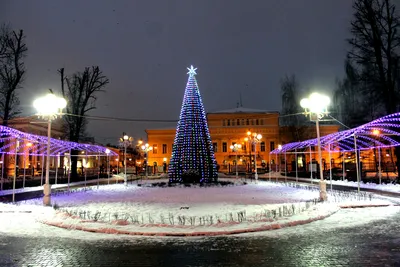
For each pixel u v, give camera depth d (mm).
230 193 21469
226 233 9609
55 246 8555
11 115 33469
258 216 11906
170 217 11984
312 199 17266
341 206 14281
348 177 33406
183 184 28047
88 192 23766
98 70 40688
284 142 54125
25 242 8953
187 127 28734
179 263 7188
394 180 28109
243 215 12219
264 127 70875
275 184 30391
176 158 29062
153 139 75938
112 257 7637
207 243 8711
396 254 7664
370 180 30469
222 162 71062
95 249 8266
